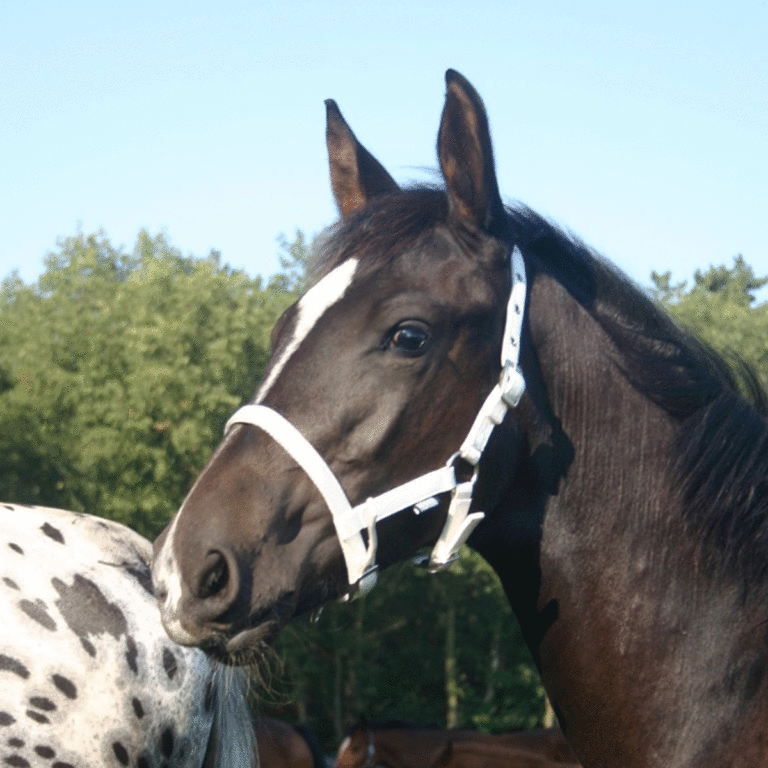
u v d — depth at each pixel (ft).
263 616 8.69
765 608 9.77
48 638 12.26
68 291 72.38
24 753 11.74
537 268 10.26
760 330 45.21
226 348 64.18
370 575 9.12
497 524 10.01
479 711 91.50
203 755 13.46
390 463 9.09
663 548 9.89
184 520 8.73
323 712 94.22
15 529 13.05
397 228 9.59
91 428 63.46
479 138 9.41
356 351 9.09
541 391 9.96
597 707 9.88
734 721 9.52
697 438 9.98
